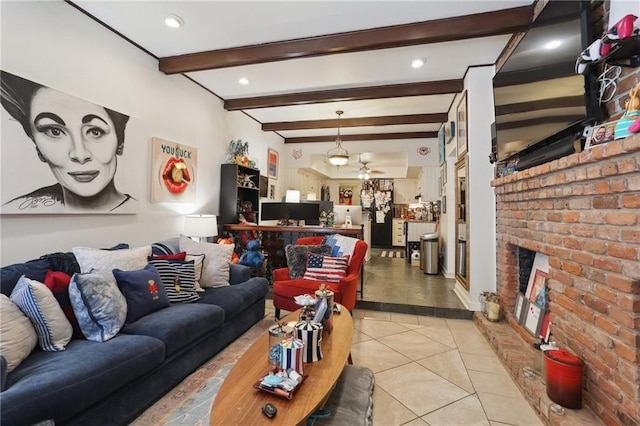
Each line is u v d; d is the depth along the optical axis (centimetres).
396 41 269
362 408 174
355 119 552
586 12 161
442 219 581
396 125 567
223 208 447
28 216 215
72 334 178
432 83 387
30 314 161
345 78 381
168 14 254
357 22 266
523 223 251
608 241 148
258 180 524
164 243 304
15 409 117
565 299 186
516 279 293
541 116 206
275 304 320
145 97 311
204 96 410
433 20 261
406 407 187
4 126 199
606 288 150
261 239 461
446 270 532
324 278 321
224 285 305
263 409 117
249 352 168
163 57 325
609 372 148
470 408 187
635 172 129
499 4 241
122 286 210
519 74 241
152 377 182
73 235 244
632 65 141
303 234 450
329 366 153
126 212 287
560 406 166
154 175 321
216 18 260
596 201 157
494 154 315
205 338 231
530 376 199
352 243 348
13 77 203
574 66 168
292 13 253
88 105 250
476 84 342
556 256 197
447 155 513
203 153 409
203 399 189
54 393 129
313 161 736
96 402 147
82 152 245
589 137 163
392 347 271
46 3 223
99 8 245
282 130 585
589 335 163
